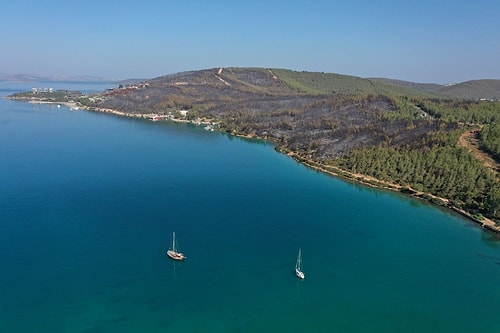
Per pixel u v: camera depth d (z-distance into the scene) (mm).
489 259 145000
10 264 128125
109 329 102750
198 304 113750
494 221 174875
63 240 144750
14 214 166000
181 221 165125
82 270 126562
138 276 125000
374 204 197000
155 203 184375
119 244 143625
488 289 126375
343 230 164875
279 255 141500
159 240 147750
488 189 192000
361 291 122812
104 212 171250
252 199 196250
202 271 129375
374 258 142875
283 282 125812
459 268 138125
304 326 106438
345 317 110688
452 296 122062
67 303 111312
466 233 166375
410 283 128000
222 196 198750
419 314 113062
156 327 104000
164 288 120000
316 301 117062
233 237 153375
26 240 143750
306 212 182625
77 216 165875
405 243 155375
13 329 101188
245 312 111125
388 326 107625
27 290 115688
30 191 194125
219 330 103688
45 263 129375
